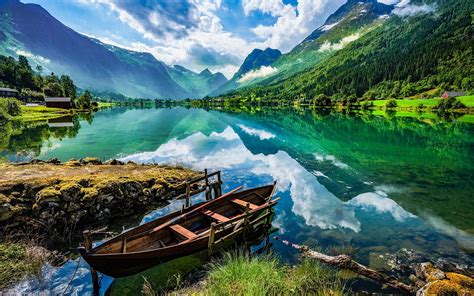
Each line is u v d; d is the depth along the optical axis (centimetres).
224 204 1334
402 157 2800
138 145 3400
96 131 4644
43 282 881
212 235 985
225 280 763
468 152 2981
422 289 777
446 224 1302
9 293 821
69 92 13900
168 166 2244
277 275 786
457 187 1858
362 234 1200
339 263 918
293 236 1184
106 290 873
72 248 1087
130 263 878
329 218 1377
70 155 2764
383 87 16775
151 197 1585
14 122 5469
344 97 15150
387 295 782
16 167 1738
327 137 4156
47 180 1387
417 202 1595
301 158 2773
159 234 1068
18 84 13112
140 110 12606
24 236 1096
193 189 1819
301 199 1655
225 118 7906
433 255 1020
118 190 1446
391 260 984
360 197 1688
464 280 813
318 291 751
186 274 931
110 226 1330
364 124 5906
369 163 2561
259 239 1161
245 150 3181
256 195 1481
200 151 3091
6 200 1184
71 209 1259
